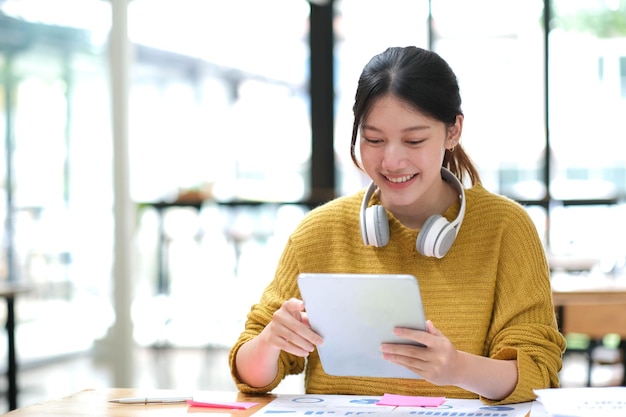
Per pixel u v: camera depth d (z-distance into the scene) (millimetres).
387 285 1547
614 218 6422
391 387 1912
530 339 1830
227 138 7188
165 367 6566
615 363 4715
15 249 4828
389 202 1963
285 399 1852
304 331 1714
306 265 2039
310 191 7043
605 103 6426
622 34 6387
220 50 7168
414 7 6637
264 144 7102
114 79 5250
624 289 4016
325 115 7004
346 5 6844
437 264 1938
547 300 1909
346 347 1689
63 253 5031
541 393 1627
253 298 7152
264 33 7086
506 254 1927
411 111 1789
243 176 7160
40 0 4945
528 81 6484
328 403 1799
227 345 7230
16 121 4840
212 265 7219
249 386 1909
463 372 1648
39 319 4922
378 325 1618
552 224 6473
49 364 4945
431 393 1885
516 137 6496
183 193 7234
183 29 7266
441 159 1857
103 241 5203
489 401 1751
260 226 7129
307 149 7039
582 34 6430
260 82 7133
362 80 1854
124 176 5277
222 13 7152
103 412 1742
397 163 1803
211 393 1933
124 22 5277
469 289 1916
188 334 7293
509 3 6469
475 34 6527
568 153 6465
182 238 7258
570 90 6453
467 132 6535
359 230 2023
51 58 4980
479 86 6531
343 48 6918
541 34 6453
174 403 1831
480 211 1967
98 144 5191
